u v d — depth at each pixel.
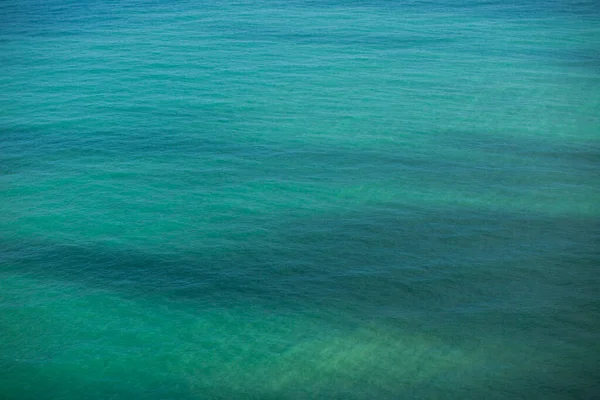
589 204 31.03
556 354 22.27
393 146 36.78
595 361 21.91
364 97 43.19
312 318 24.33
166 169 34.91
